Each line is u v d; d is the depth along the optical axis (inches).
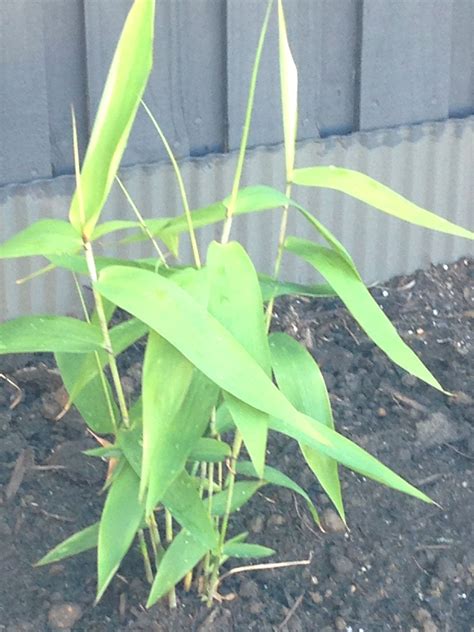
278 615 51.7
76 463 58.7
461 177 85.9
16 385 65.1
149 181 74.2
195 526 42.8
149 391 38.7
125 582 52.2
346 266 44.6
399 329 74.5
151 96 74.2
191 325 37.5
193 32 74.6
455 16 84.8
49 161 72.6
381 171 82.7
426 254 84.9
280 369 44.9
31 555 53.4
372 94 82.0
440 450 62.8
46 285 72.2
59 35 71.4
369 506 58.0
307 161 79.4
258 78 77.0
